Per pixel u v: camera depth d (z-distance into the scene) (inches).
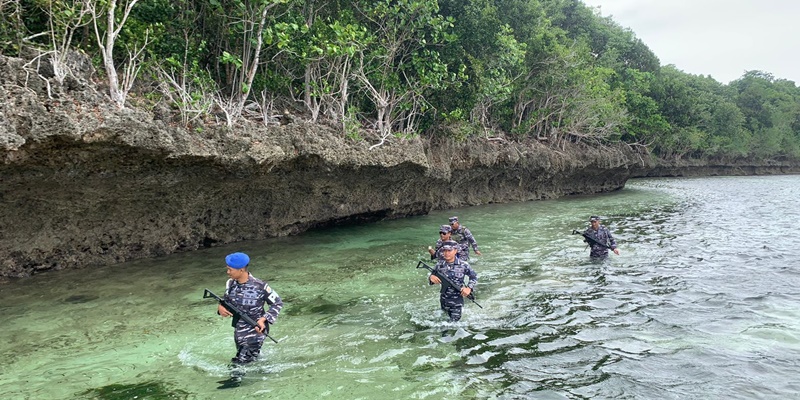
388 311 253.1
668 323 235.8
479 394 166.1
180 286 285.1
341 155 428.8
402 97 535.5
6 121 222.4
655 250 417.4
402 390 168.6
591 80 894.4
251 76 375.6
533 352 202.1
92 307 246.7
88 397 158.9
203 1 398.6
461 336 219.5
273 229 445.4
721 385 172.2
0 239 278.2
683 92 1446.9
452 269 240.7
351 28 418.9
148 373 177.8
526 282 310.2
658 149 1553.9
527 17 821.2
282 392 165.6
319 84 494.3
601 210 717.9
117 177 297.4
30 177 258.8
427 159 560.1
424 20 532.1
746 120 2031.3
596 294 284.5
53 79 256.4
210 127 336.5
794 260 378.3
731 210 729.6
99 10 311.6
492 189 816.9
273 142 368.5
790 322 236.7
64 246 309.9
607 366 188.5
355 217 529.0
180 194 348.8
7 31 262.4
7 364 181.8
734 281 314.2
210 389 166.7
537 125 935.7
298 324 233.3
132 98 307.6
